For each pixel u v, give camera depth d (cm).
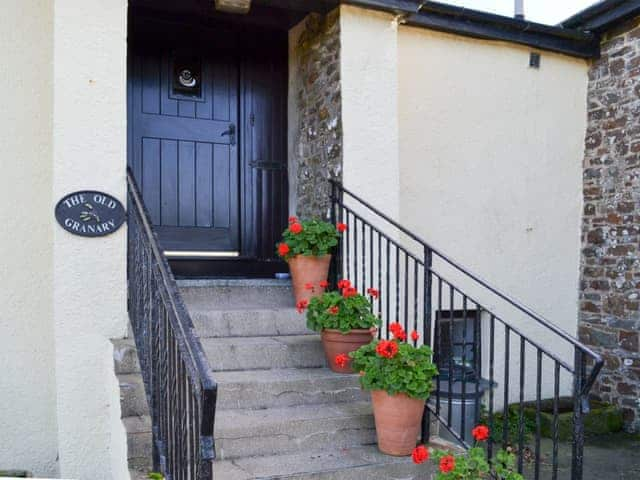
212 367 323
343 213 387
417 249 456
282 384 309
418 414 283
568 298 525
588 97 529
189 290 379
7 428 329
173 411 214
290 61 468
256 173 461
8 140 334
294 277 383
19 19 337
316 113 421
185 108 439
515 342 497
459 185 477
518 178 502
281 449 281
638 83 481
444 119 471
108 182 316
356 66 388
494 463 260
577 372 245
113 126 318
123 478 266
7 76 334
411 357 279
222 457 271
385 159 395
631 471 392
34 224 338
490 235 490
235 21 447
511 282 499
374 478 266
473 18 463
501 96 494
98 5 316
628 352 481
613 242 500
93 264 311
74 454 305
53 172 318
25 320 335
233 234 452
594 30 506
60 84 308
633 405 475
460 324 494
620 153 496
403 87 454
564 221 523
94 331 311
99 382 311
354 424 296
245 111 458
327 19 404
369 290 336
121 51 320
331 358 332
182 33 438
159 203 430
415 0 393
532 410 478
